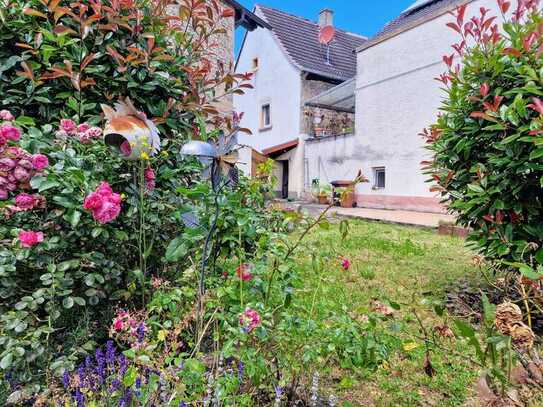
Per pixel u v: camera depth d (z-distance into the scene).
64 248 1.51
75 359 1.34
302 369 1.44
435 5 9.55
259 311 1.32
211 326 1.51
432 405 1.58
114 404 1.22
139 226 1.76
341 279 3.20
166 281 1.73
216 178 1.44
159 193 1.92
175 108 2.29
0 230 1.47
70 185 1.47
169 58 2.11
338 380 1.71
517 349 1.03
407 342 1.54
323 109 13.34
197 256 1.63
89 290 1.50
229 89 2.54
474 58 2.56
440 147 2.75
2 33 1.91
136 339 1.30
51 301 1.36
